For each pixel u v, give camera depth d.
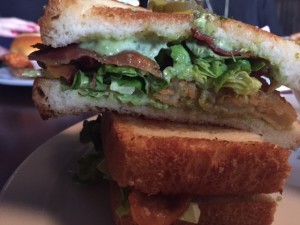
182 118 0.14
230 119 0.14
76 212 0.12
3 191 0.12
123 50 0.13
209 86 0.13
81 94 0.13
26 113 0.18
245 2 0.38
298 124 0.15
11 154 0.15
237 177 0.11
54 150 0.15
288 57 0.13
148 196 0.11
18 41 0.26
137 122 0.13
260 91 0.14
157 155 0.11
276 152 0.11
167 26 0.13
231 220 0.12
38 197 0.12
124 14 0.12
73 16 0.12
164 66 0.13
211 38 0.13
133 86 0.13
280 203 0.13
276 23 0.42
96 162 0.13
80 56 0.12
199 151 0.11
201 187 0.11
